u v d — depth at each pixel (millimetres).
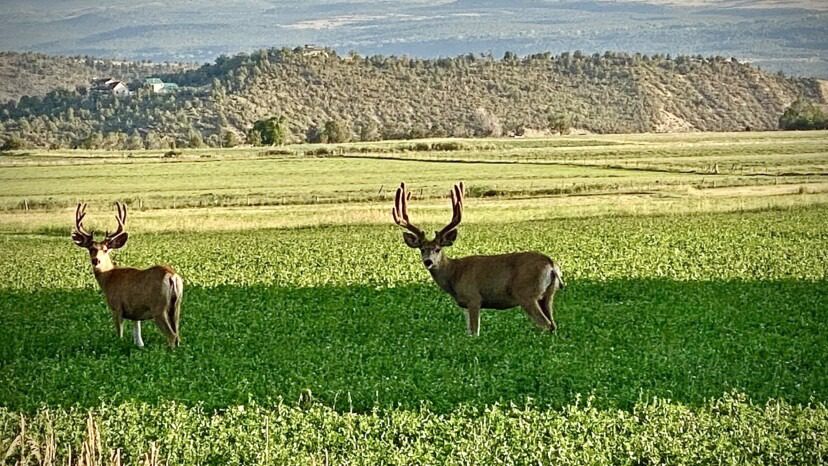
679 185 85250
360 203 78750
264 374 19203
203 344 22281
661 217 58875
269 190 92625
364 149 158375
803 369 19172
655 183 87688
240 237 53156
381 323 24609
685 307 26422
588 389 17516
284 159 137375
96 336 23906
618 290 29562
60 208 80562
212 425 15641
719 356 20172
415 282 32094
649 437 14781
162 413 16375
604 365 19219
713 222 54156
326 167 122000
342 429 15594
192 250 45656
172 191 93750
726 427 15289
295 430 15609
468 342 21922
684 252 39750
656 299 27984
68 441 15117
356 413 16656
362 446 14820
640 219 57594
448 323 24438
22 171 121375
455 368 19297
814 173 97500
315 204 79000
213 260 40719
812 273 33125
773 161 117125
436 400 16938
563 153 141500
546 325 22797
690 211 61312
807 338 22219
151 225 59719
